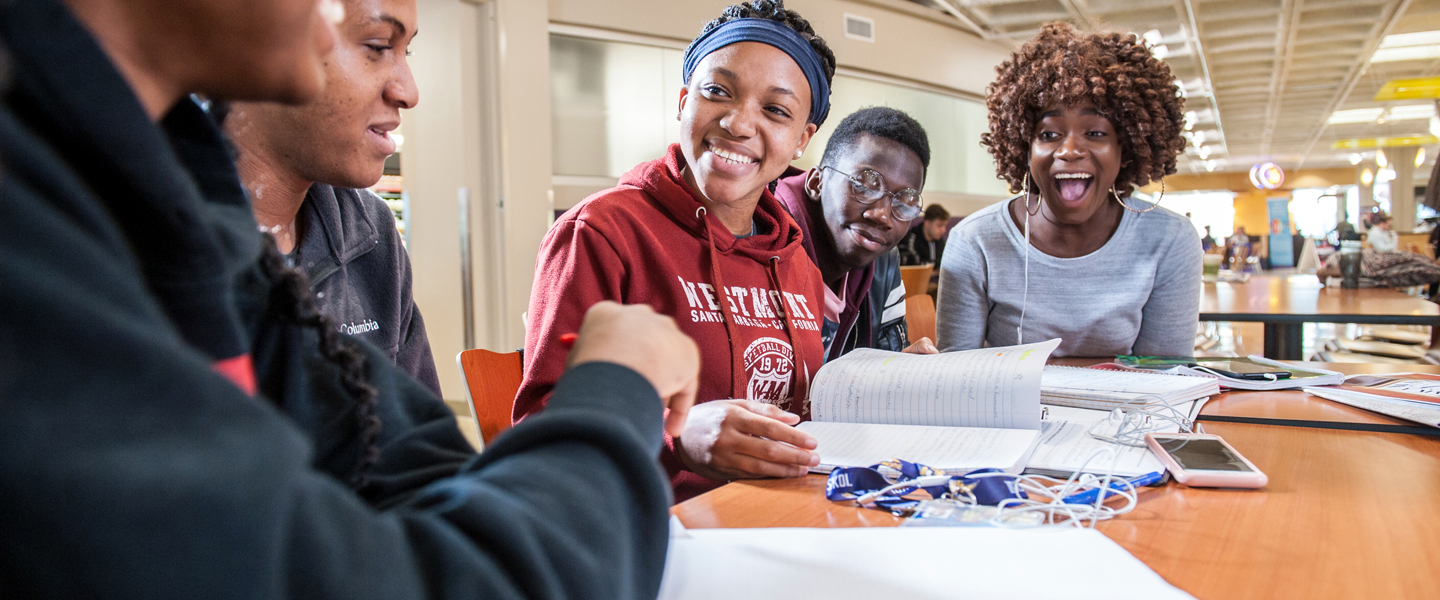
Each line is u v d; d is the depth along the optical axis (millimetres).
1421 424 978
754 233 1380
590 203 1165
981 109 7996
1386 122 16781
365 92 884
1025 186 1928
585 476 338
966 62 7676
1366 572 538
